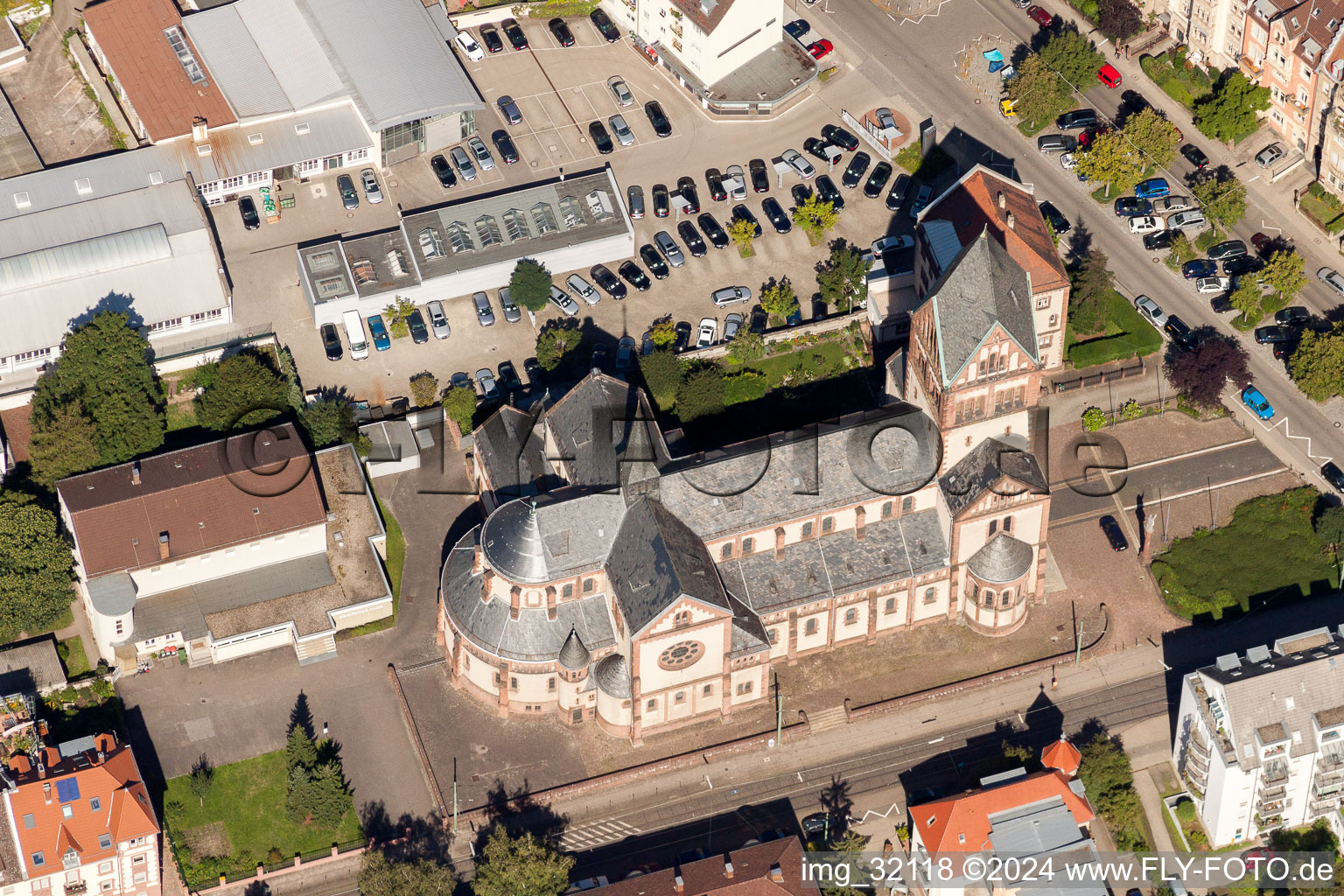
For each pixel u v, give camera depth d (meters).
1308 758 195.38
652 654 196.38
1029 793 196.00
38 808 190.75
